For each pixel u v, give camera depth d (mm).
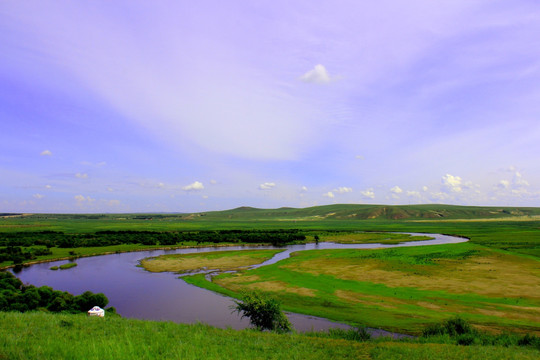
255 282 52312
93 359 10344
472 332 23812
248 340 16016
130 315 36969
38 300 35969
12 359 9547
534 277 50906
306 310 37469
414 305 38312
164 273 62906
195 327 18453
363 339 20438
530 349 18438
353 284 49094
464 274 53406
